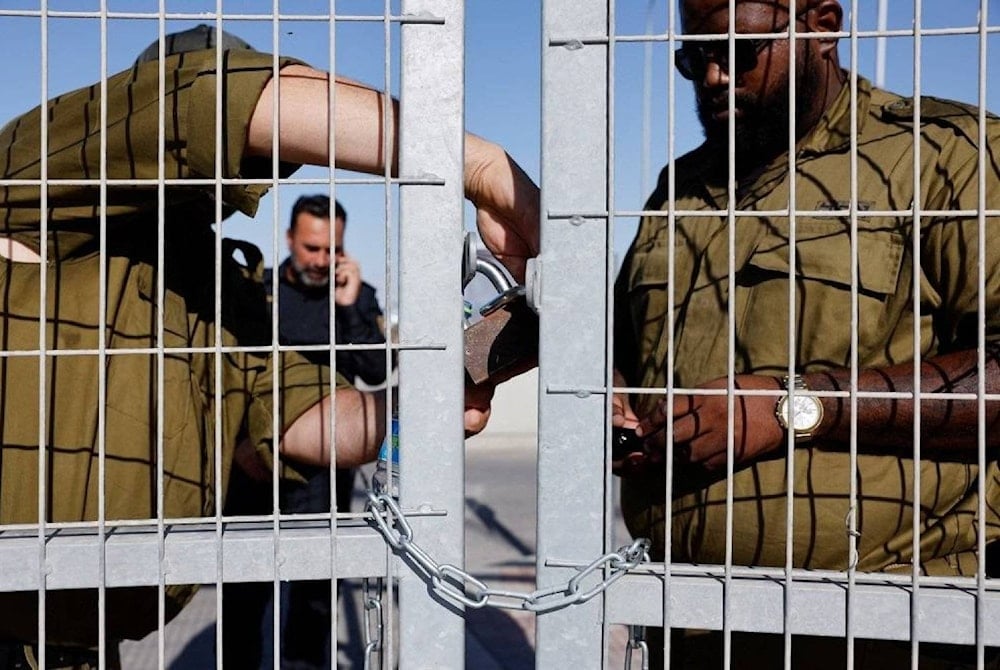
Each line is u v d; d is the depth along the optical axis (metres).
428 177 1.39
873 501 1.75
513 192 1.67
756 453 1.68
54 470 1.60
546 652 1.39
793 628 1.35
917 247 1.33
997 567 1.91
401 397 1.40
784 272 1.86
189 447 1.68
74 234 1.67
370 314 4.43
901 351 1.81
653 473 1.98
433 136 1.39
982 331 1.32
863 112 1.91
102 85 1.34
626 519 2.10
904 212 1.32
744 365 1.88
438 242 1.39
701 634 1.96
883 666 1.81
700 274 2.01
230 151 1.53
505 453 14.76
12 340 1.61
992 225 1.70
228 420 1.82
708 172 2.15
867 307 1.80
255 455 1.95
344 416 1.85
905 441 1.68
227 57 1.56
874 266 1.80
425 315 1.40
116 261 1.68
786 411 1.67
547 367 1.39
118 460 1.61
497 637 5.60
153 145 1.55
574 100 1.37
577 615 1.39
